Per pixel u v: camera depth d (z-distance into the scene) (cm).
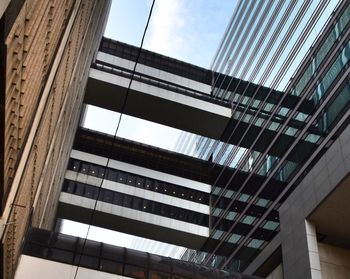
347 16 3725
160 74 6094
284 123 4481
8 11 927
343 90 3566
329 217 3325
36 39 1209
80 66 3041
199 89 6306
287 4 4950
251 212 4719
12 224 1661
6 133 1162
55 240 3119
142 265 3281
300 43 4519
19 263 2912
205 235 5594
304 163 3916
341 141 3183
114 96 5309
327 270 3234
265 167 4675
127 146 6112
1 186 1252
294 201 3625
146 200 5691
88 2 2297
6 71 980
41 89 1507
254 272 4144
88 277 3075
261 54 5381
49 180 2888
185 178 6081
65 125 3075
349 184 3072
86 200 5422
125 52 6038
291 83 4538
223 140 5869
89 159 5797
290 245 3512
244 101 5478
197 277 3372
